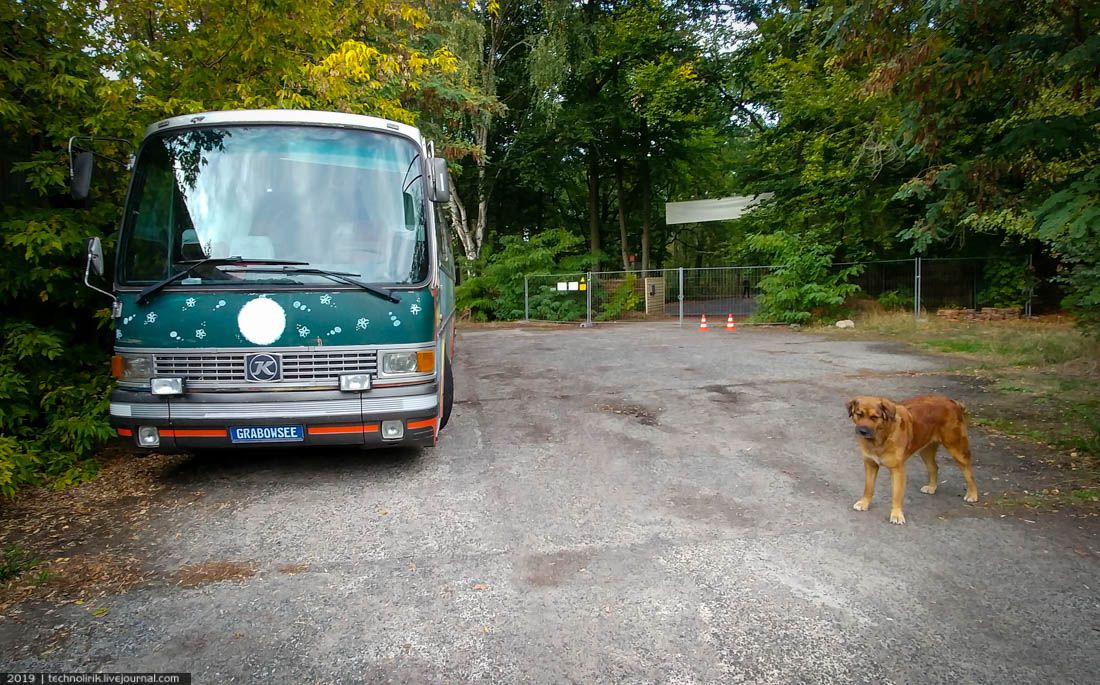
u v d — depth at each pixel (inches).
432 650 119.3
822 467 225.1
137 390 194.1
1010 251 708.7
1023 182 243.1
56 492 207.8
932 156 253.9
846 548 160.1
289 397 193.5
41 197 262.5
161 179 205.2
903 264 743.1
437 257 223.5
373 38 382.0
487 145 1006.4
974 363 431.8
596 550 161.0
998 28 228.1
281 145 208.8
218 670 114.3
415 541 168.1
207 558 159.9
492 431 279.7
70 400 234.5
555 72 857.5
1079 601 133.6
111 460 240.7
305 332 195.5
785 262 716.0
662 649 118.6
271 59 301.7
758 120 1014.4
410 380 202.5
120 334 195.8
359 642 122.3
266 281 195.9
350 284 198.2
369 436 198.7
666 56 885.8
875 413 169.3
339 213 206.5
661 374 414.6
